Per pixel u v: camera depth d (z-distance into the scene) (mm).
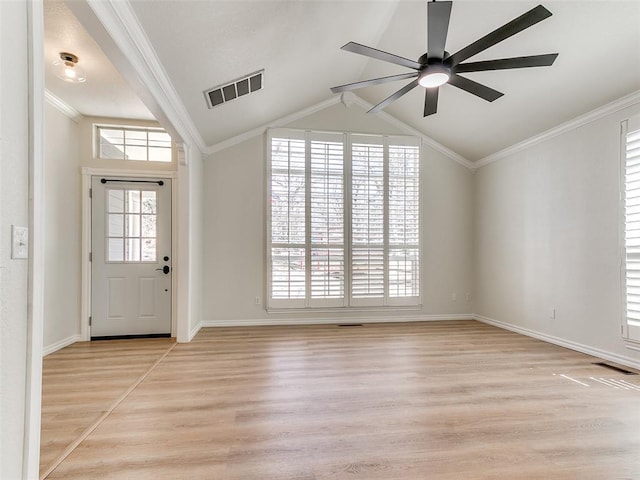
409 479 1447
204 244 4363
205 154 4332
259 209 4477
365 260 4613
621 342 2939
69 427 1867
